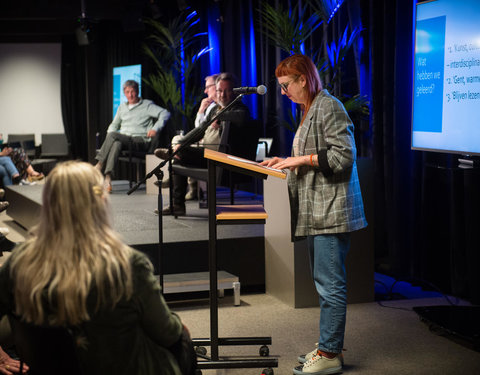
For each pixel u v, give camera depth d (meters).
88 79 10.23
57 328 1.50
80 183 1.53
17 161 8.34
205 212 5.24
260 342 2.88
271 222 3.96
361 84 4.68
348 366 2.83
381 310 3.68
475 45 3.23
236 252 4.08
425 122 3.67
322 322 2.74
